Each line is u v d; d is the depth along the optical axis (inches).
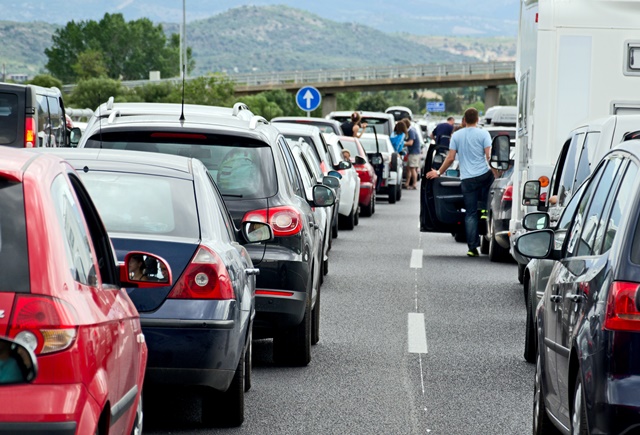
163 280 566.6
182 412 776.9
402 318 1211.9
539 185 1263.5
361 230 2357.3
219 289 679.7
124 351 504.1
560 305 637.3
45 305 418.9
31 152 482.9
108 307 485.7
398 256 1845.5
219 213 747.4
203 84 5762.8
